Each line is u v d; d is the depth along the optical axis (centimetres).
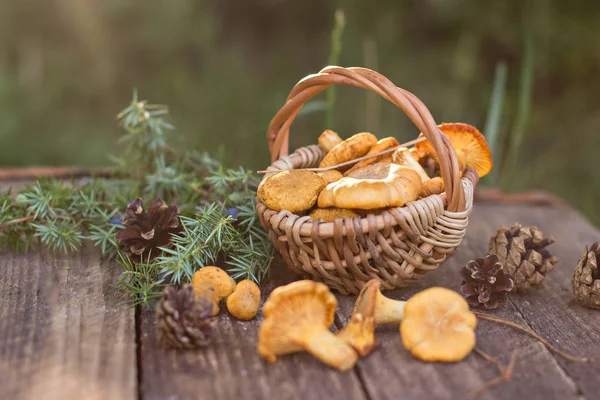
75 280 67
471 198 64
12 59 170
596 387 55
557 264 75
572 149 164
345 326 59
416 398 53
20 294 65
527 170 157
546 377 56
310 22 197
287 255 64
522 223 88
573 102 172
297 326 55
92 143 159
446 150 61
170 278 65
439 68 178
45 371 55
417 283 66
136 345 58
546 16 167
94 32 168
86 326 60
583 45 168
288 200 62
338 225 60
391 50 178
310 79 64
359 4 180
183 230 68
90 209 74
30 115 162
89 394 53
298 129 162
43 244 74
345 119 161
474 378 55
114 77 170
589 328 62
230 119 163
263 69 189
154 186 78
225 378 55
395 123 164
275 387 54
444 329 57
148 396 53
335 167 65
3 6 166
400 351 58
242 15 199
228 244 67
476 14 174
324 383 55
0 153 154
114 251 72
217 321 61
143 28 171
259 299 62
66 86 168
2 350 57
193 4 179
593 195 157
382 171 63
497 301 64
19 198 74
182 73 172
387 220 60
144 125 79
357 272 62
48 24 171
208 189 79
